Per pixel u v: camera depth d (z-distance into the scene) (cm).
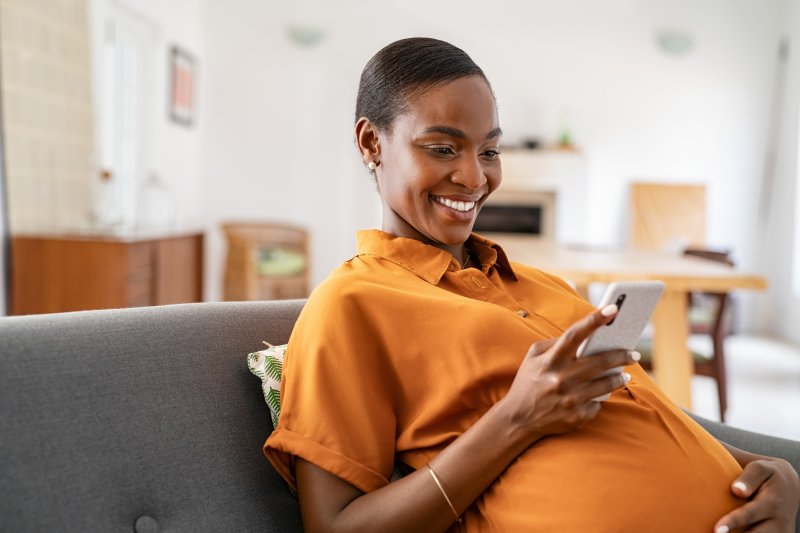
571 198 645
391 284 96
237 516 89
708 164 641
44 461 76
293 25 624
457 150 98
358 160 648
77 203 393
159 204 539
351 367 88
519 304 104
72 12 384
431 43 100
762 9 628
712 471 90
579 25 643
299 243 605
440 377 89
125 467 82
